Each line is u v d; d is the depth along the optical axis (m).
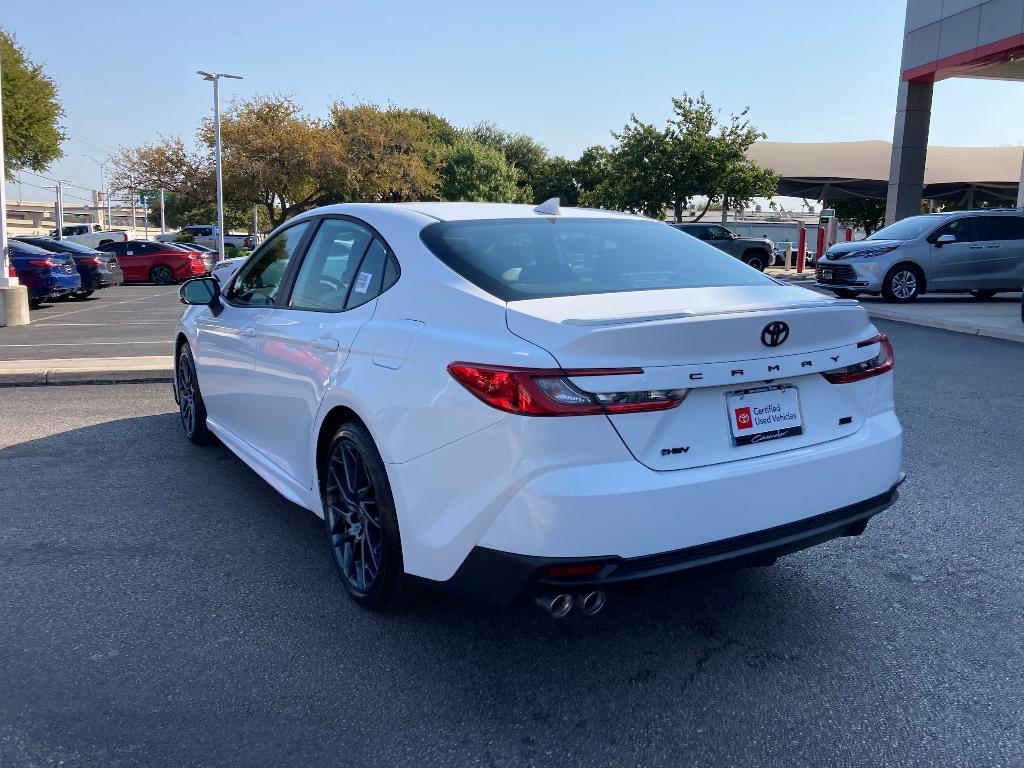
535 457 2.51
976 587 3.67
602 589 2.56
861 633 3.27
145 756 2.51
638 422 2.58
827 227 27.00
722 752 2.54
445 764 2.49
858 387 3.12
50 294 17.62
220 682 2.91
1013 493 4.87
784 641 3.22
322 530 4.35
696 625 3.35
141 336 12.18
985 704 2.79
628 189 34.78
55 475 5.23
